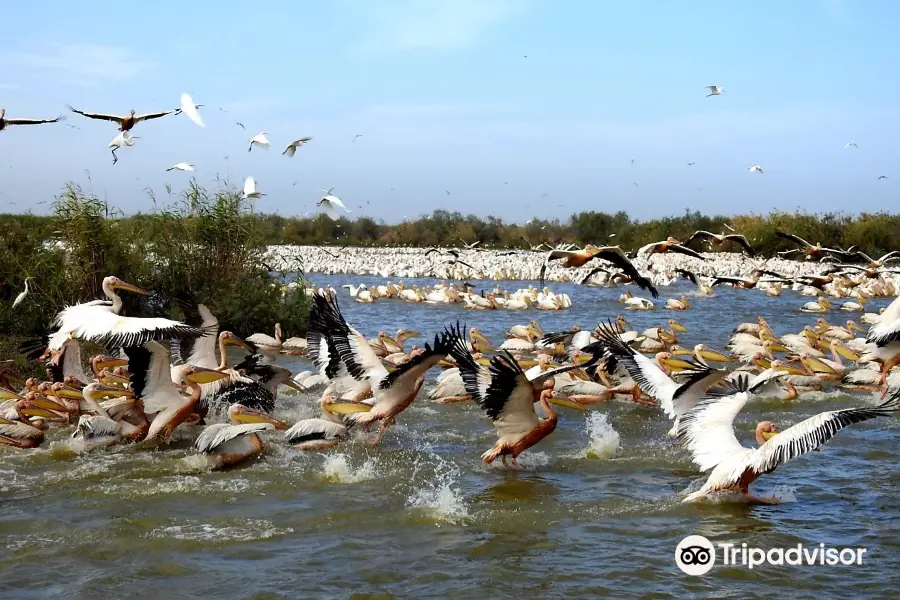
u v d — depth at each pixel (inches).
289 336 960.9
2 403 539.2
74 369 609.6
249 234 985.5
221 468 470.6
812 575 342.3
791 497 431.8
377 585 330.0
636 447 524.1
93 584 327.0
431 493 433.7
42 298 851.4
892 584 334.6
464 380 484.1
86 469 463.5
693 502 421.7
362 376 539.2
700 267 1947.6
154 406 506.6
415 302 1411.2
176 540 369.1
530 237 3058.6
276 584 329.7
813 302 1380.4
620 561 354.6
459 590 326.3
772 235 2217.0
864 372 689.0
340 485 444.8
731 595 325.4
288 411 597.6
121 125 458.3
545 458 499.2
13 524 382.9
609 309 1321.4
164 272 954.7
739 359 829.8
